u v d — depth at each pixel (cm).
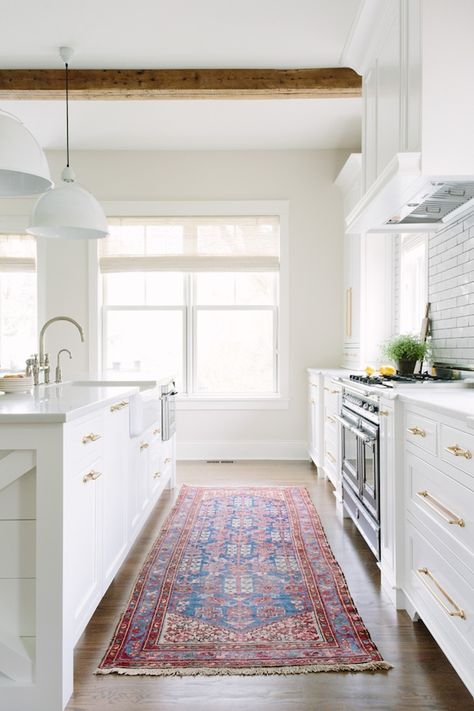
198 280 573
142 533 340
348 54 345
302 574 277
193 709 173
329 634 218
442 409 183
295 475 495
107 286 572
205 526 351
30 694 173
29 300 575
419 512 215
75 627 191
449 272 332
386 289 469
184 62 390
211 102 444
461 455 170
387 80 285
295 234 558
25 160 223
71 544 185
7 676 175
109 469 242
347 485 351
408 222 330
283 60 388
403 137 254
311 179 557
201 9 326
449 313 332
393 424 240
